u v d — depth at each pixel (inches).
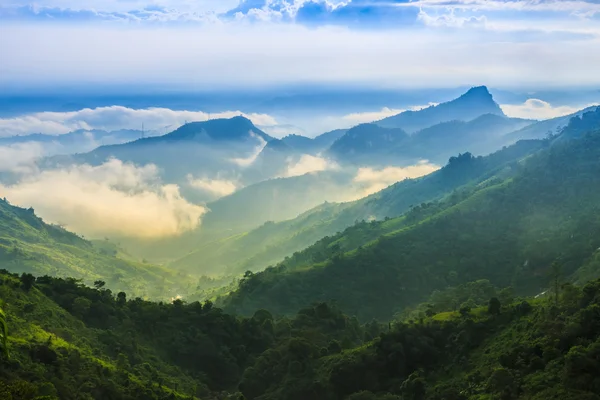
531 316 4291.3
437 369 4387.3
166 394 4202.8
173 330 5492.1
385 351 4525.1
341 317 5964.6
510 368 3796.8
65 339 4407.0
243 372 5236.2
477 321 4527.6
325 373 4603.8
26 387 2898.6
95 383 3779.5
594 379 3324.3
